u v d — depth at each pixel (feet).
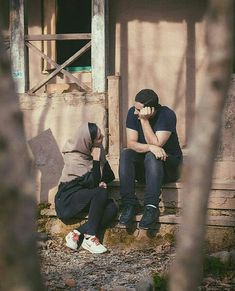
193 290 3.14
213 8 3.04
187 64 26.61
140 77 26.84
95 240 19.34
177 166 20.07
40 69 27.14
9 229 2.87
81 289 16.48
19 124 2.96
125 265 18.35
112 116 22.41
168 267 17.37
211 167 3.10
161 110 20.07
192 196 3.12
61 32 27.55
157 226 19.84
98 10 23.85
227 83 3.07
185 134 26.71
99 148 19.93
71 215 20.06
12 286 2.86
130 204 19.63
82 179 19.85
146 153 19.65
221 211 19.95
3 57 2.99
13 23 24.14
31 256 2.90
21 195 2.90
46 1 27.30
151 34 26.73
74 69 27.04
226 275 17.04
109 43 26.73
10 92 2.97
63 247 19.83
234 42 3.06
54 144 22.88
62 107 22.99
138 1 26.71
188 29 26.55
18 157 2.92
